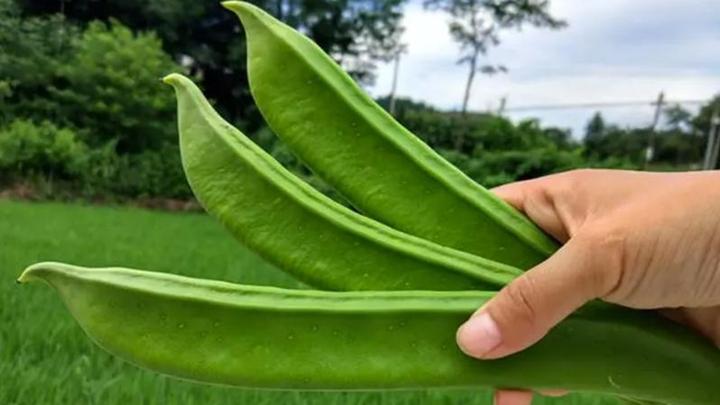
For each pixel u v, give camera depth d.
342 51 6.66
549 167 5.05
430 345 0.22
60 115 4.77
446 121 5.82
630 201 0.26
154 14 5.92
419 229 0.26
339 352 0.22
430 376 0.22
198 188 0.24
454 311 0.22
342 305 0.22
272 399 0.64
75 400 0.64
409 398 0.67
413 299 0.22
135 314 0.21
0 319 0.91
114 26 5.13
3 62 4.72
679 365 0.24
